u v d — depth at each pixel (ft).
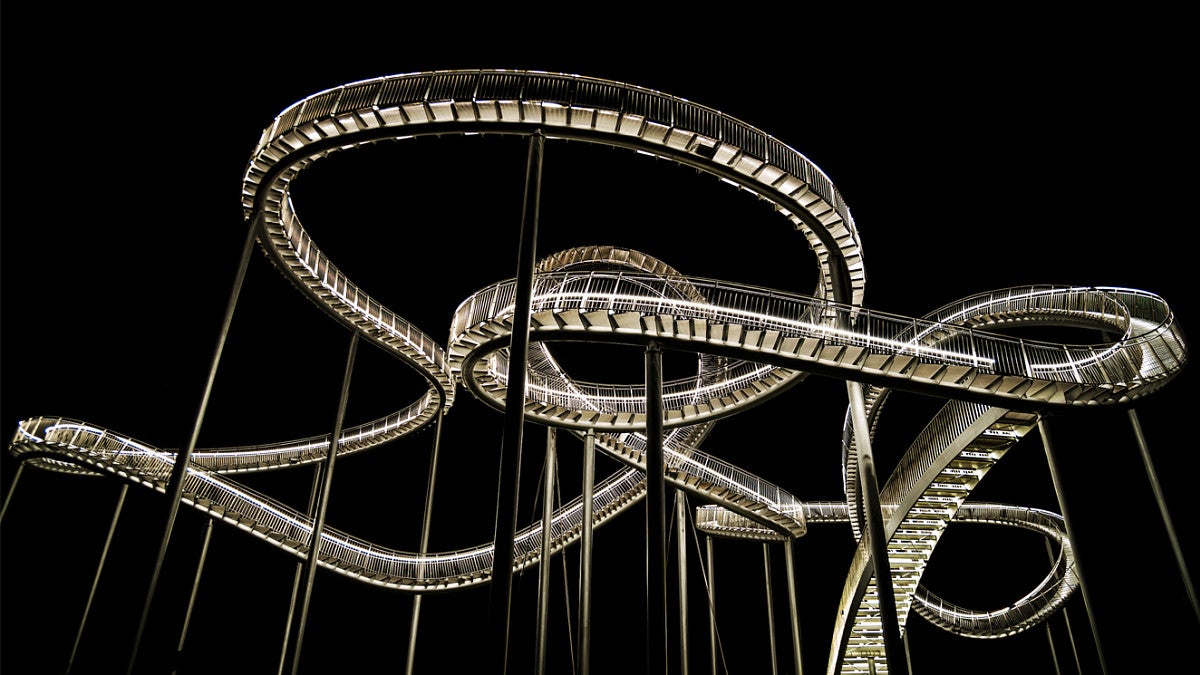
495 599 34.30
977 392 49.88
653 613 42.11
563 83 45.96
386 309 69.00
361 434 84.64
